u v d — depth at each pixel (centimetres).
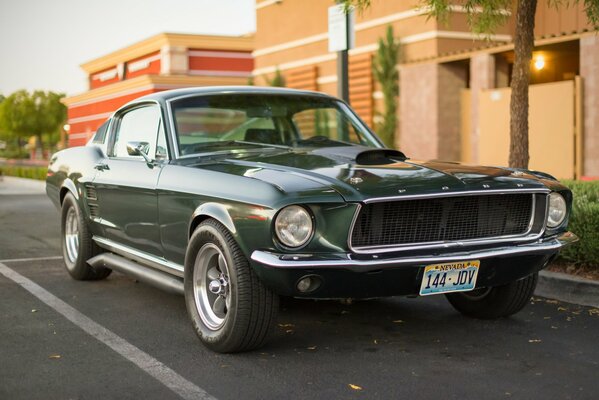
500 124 1238
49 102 6038
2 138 7969
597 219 539
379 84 1515
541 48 1216
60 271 654
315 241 361
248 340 386
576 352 398
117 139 552
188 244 416
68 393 336
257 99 524
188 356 394
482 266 390
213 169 418
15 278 619
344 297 378
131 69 3053
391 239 375
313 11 1706
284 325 459
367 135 545
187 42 2731
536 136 1203
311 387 343
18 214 1198
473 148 1298
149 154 490
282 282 361
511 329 448
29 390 340
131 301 530
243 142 489
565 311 494
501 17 746
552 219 423
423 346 412
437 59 1346
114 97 2800
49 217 1148
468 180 392
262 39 1903
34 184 2055
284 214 356
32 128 6038
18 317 482
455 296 486
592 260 547
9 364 380
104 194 534
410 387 343
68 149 640
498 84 1297
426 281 379
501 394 332
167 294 554
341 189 365
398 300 531
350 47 895
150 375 362
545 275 544
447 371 366
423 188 375
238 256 379
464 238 393
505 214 404
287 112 526
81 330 449
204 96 505
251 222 365
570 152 1145
